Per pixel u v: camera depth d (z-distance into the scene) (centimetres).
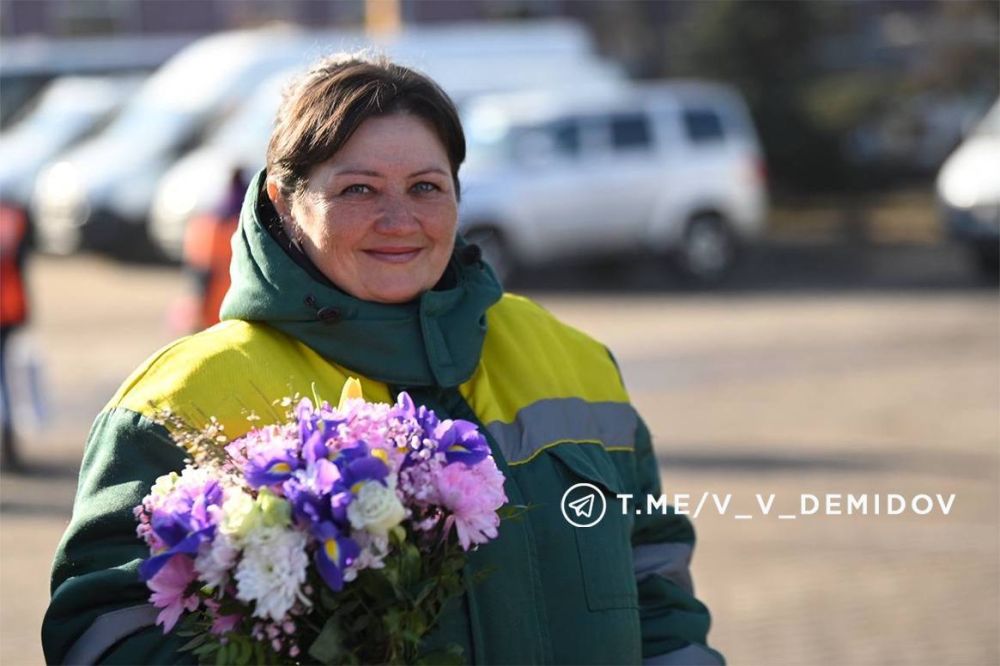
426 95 359
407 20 4494
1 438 1321
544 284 2888
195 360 343
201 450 312
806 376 1755
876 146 3944
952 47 3972
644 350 2000
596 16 4622
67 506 1182
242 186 1386
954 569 972
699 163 2845
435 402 360
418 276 356
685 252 2838
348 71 356
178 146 3003
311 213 353
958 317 2250
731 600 925
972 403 1558
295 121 354
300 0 4634
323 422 304
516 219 2680
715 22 3906
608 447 387
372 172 350
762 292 2712
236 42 3127
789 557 1015
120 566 323
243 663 299
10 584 960
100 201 2995
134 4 4600
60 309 2500
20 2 4559
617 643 357
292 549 290
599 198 2748
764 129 3816
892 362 1841
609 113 2803
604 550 363
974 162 2720
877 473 1232
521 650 342
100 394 1717
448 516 309
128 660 318
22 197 3155
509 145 2738
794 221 3638
